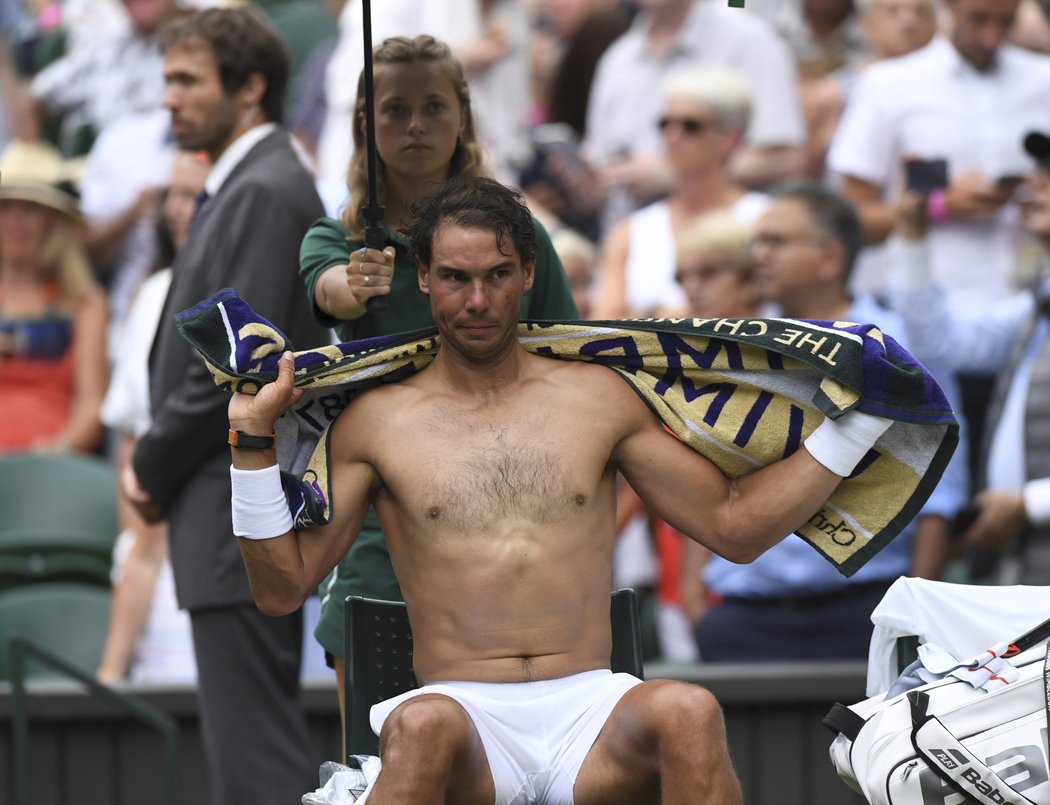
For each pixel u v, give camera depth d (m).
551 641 13.80
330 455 14.05
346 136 27.12
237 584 18.20
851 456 13.91
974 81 26.70
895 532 14.39
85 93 33.47
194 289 18.27
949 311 24.05
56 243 28.47
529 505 13.90
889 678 14.80
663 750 12.73
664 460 14.35
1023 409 22.44
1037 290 23.17
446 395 14.17
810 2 31.34
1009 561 22.33
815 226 22.78
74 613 24.98
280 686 18.44
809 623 22.61
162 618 23.61
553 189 28.91
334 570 16.38
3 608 24.80
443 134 15.66
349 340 15.96
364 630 14.71
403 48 15.63
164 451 18.28
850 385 13.66
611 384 14.41
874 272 26.73
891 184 27.09
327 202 24.83
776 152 28.86
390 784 12.52
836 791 22.11
